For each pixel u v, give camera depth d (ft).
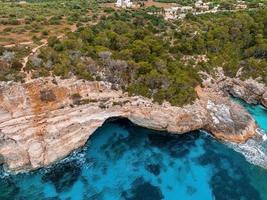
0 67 198.29
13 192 181.37
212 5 422.82
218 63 299.38
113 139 226.58
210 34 319.68
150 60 257.75
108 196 183.52
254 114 268.21
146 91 235.20
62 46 231.30
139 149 220.02
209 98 257.75
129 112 231.30
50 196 180.14
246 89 284.20
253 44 328.29
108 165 205.16
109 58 237.45
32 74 202.80
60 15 325.01
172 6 416.67
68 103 208.74
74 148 211.20
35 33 261.44
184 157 215.51
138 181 195.00
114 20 314.55
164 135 234.79
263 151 225.97
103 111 221.46
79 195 182.50
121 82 233.14
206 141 232.12
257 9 397.19
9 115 189.37
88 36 259.39
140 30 289.33
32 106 196.24
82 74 218.79
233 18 353.92
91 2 433.89
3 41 234.38
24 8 359.66
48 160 199.62
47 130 199.31
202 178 200.03
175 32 310.86
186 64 284.00
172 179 197.88
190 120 232.94
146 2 433.48
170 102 234.17
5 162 193.47
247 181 200.23
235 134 233.55
